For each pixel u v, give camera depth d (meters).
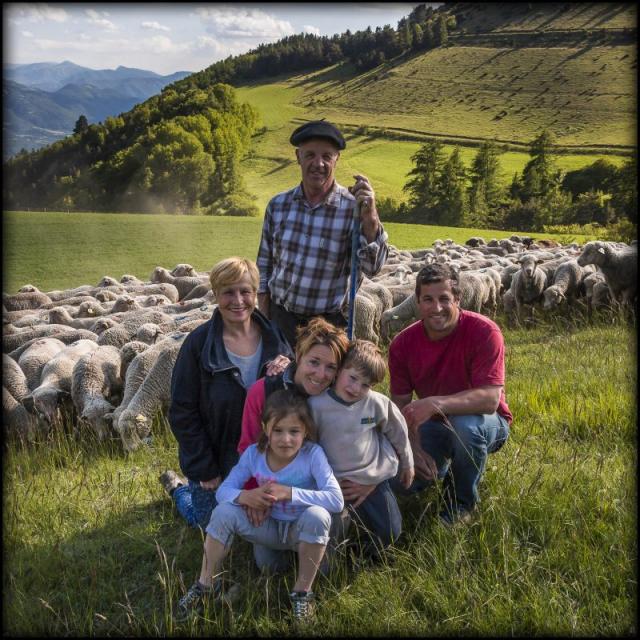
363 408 3.45
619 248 11.62
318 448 3.40
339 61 156.25
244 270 3.72
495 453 4.66
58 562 3.68
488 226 74.00
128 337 8.55
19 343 9.21
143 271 25.02
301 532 3.20
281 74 156.25
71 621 3.22
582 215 70.00
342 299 4.77
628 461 4.41
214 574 3.28
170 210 78.56
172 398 3.83
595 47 126.94
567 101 109.75
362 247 4.41
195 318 9.12
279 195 4.77
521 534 3.66
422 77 134.25
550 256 15.29
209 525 3.29
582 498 3.93
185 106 103.19
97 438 6.12
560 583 3.27
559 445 4.86
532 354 7.98
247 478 3.44
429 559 3.51
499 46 139.12
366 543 3.63
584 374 6.45
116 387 7.08
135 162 81.38
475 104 116.81
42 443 5.79
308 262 4.61
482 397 3.89
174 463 5.14
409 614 3.16
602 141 92.56
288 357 3.89
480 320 4.04
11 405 6.25
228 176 81.31
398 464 3.71
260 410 3.56
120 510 4.29
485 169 78.56
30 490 4.59
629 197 61.94
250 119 107.81
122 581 3.58
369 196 4.23
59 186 83.88
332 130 4.38
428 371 4.18
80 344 8.02
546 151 84.75
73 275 24.20
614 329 9.13
